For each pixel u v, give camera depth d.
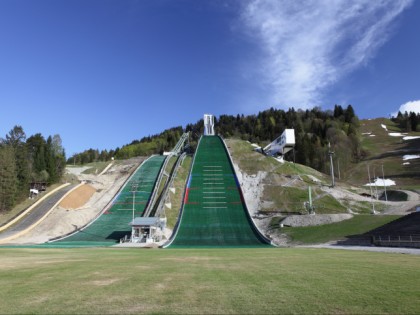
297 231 66.38
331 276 17.39
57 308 11.12
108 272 19.33
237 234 65.69
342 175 168.50
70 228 72.81
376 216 67.25
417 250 39.12
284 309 10.87
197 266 22.52
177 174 100.25
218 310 10.80
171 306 11.30
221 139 134.00
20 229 70.50
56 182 105.56
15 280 16.55
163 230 68.06
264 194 91.00
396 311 10.62
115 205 84.75
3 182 82.25
